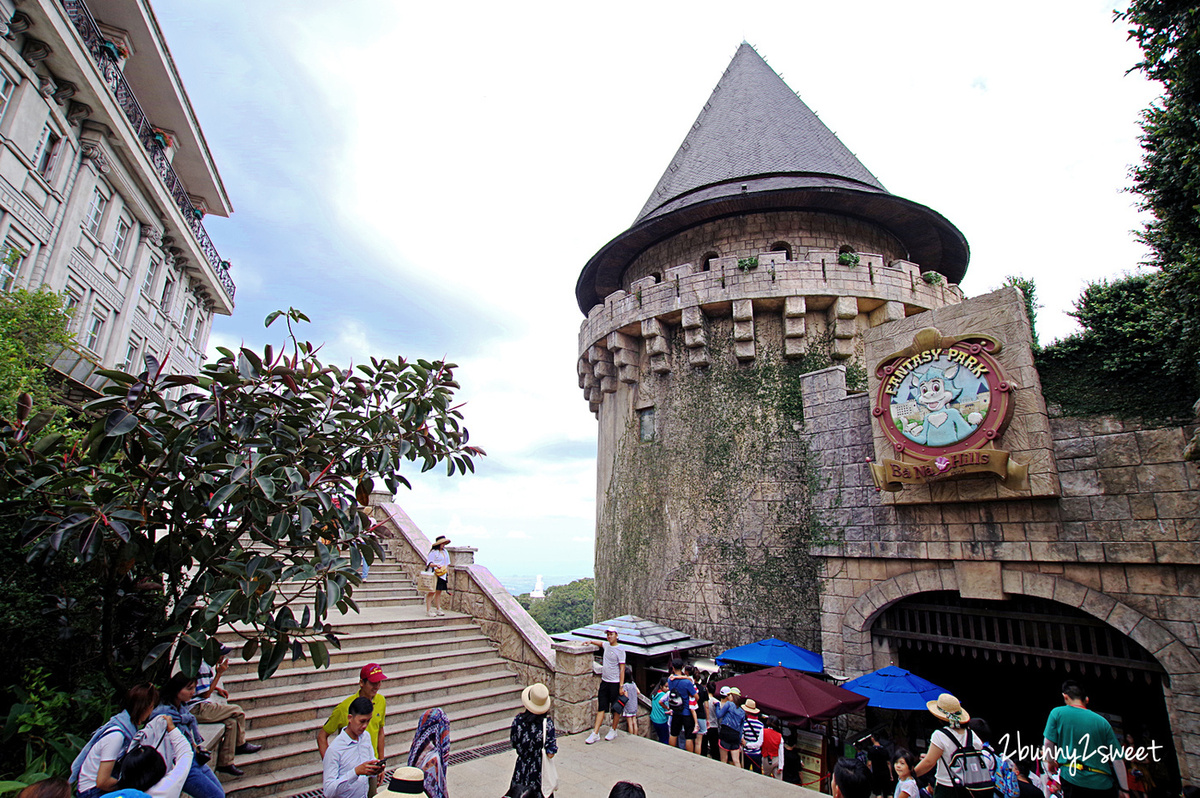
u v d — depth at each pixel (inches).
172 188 840.3
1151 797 420.5
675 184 845.8
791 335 663.1
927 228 762.2
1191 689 325.4
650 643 558.6
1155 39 265.1
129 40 720.3
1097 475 373.1
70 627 256.2
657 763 322.3
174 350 940.0
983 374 410.9
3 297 399.2
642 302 751.1
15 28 524.1
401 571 581.6
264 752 284.4
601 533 819.4
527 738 231.1
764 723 416.5
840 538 488.7
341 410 276.4
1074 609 387.2
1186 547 337.4
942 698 253.8
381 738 240.7
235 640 370.0
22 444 217.8
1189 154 259.3
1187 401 350.6
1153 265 338.3
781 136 818.8
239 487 228.4
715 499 663.8
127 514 203.6
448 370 298.4
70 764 216.2
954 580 421.7
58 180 597.3
